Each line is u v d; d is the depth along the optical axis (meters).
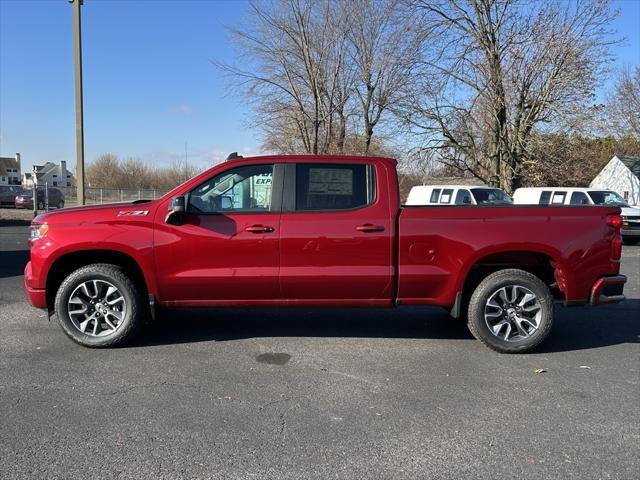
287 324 6.29
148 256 5.07
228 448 3.31
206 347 5.35
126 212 5.12
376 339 5.71
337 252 5.10
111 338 5.18
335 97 26.52
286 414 3.81
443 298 5.23
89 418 3.70
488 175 25.44
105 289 5.22
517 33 22.56
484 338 5.25
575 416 3.84
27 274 5.23
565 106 22.67
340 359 5.04
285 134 26.70
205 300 5.21
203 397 4.09
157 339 5.61
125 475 2.99
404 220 5.13
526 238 5.14
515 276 5.22
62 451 3.25
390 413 3.85
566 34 21.86
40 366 4.73
